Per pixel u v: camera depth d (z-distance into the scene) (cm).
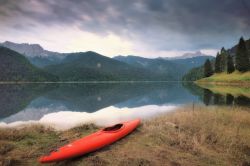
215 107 2139
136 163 749
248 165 741
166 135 1053
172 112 1959
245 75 8338
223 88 6028
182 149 888
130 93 5284
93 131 1193
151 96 4266
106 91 6197
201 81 11338
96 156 806
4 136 1011
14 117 1966
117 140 1000
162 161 771
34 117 1966
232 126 1252
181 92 5259
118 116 1958
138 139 1025
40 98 3919
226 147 909
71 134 1127
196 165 743
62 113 2211
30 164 749
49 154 742
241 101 2766
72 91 6194
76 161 787
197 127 1206
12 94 4784
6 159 746
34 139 1016
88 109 2497
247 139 990
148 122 1395
